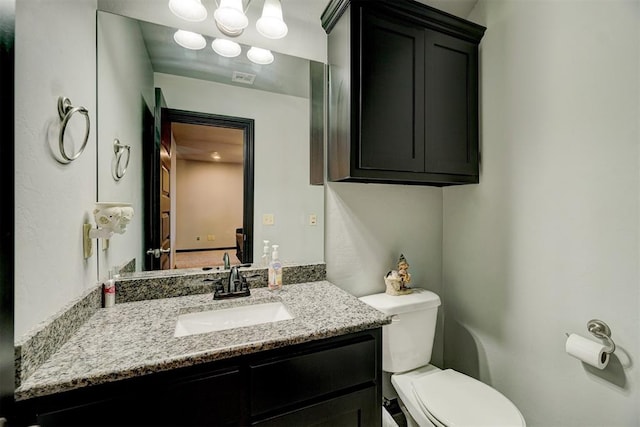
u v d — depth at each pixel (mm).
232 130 1403
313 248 1535
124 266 1216
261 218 1454
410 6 1348
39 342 667
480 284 1619
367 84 1285
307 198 1525
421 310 1502
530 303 1351
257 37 1403
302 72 1492
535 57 1315
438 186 1837
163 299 1183
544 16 1275
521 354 1394
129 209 1011
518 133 1396
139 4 1207
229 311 1144
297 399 856
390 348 1421
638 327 997
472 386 1263
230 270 1312
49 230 739
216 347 776
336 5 1333
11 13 526
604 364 1040
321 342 909
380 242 1691
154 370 698
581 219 1151
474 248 1655
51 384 613
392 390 1674
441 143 1471
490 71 1534
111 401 672
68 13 867
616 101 1041
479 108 1600
